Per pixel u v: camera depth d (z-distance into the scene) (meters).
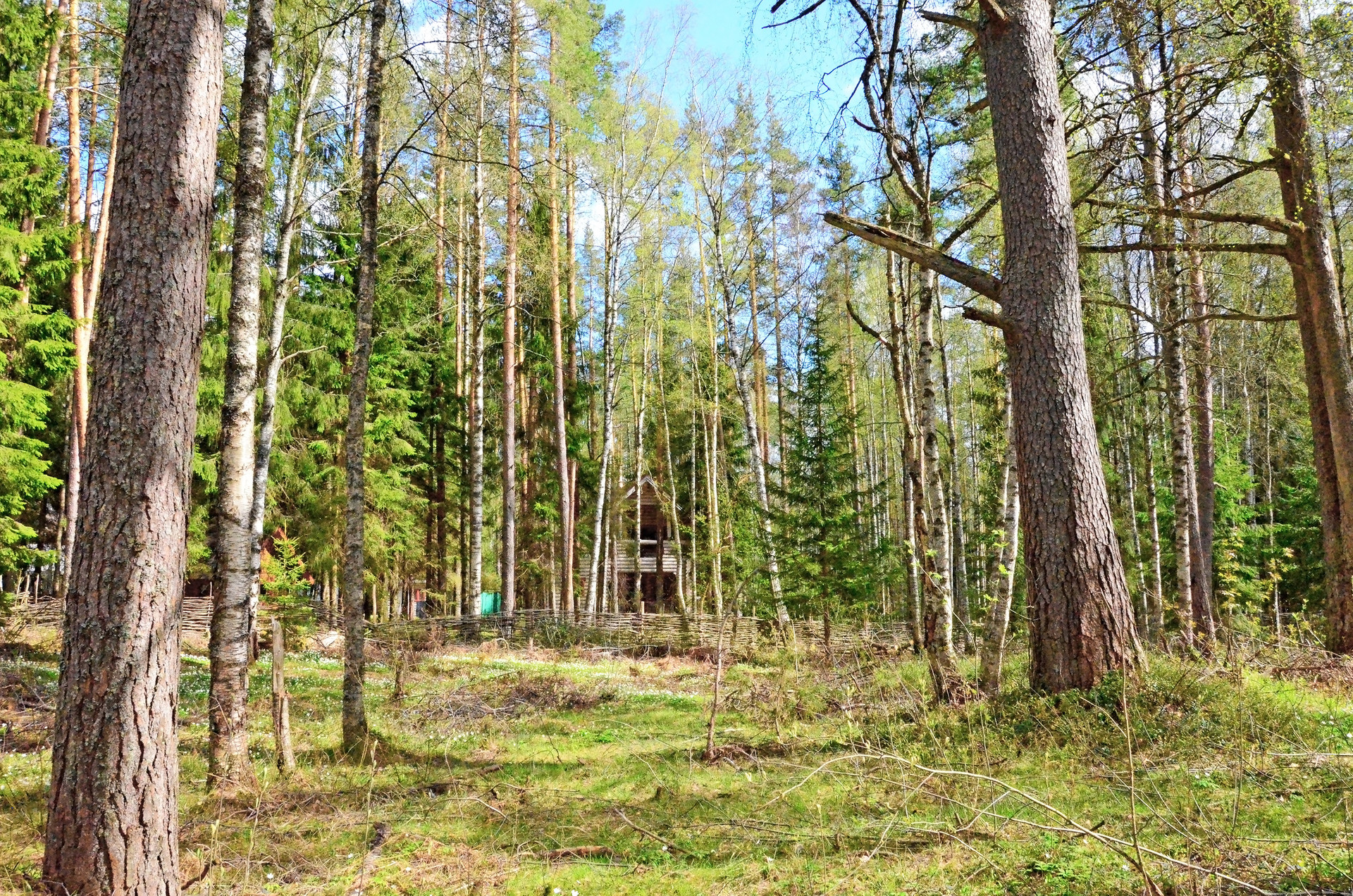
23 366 16.02
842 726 8.88
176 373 4.44
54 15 14.91
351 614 8.68
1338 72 10.03
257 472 14.34
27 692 11.07
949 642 9.22
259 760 8.06
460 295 23.08
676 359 30.81
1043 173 8.23
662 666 16.81
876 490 21.30
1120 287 16.55
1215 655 8.50
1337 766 5.42
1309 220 10.55
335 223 20.41
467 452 26.45
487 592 30.31
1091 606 7.56
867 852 4.85
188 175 4.57
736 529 22.00
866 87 10.12
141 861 4.06
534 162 19.56
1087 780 5.86
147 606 4.21
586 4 19.50
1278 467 28.42
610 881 4.81
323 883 4.88
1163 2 10.03
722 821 5.80
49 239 15.73
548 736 9.84
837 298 24.12
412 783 7.46
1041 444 7.94
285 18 13.70
